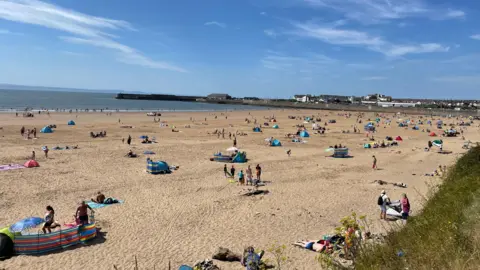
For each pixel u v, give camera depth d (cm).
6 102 13162
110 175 2627
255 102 19912
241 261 1255
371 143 4662
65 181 2395
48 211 1471
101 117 7981
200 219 1738
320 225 1678
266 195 2170
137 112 10050
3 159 2994
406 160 3638
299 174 2842
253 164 3225
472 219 910
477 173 1803
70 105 13050
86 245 1414
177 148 4031
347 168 3134
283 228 1633
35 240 1329
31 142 4003
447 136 6303
